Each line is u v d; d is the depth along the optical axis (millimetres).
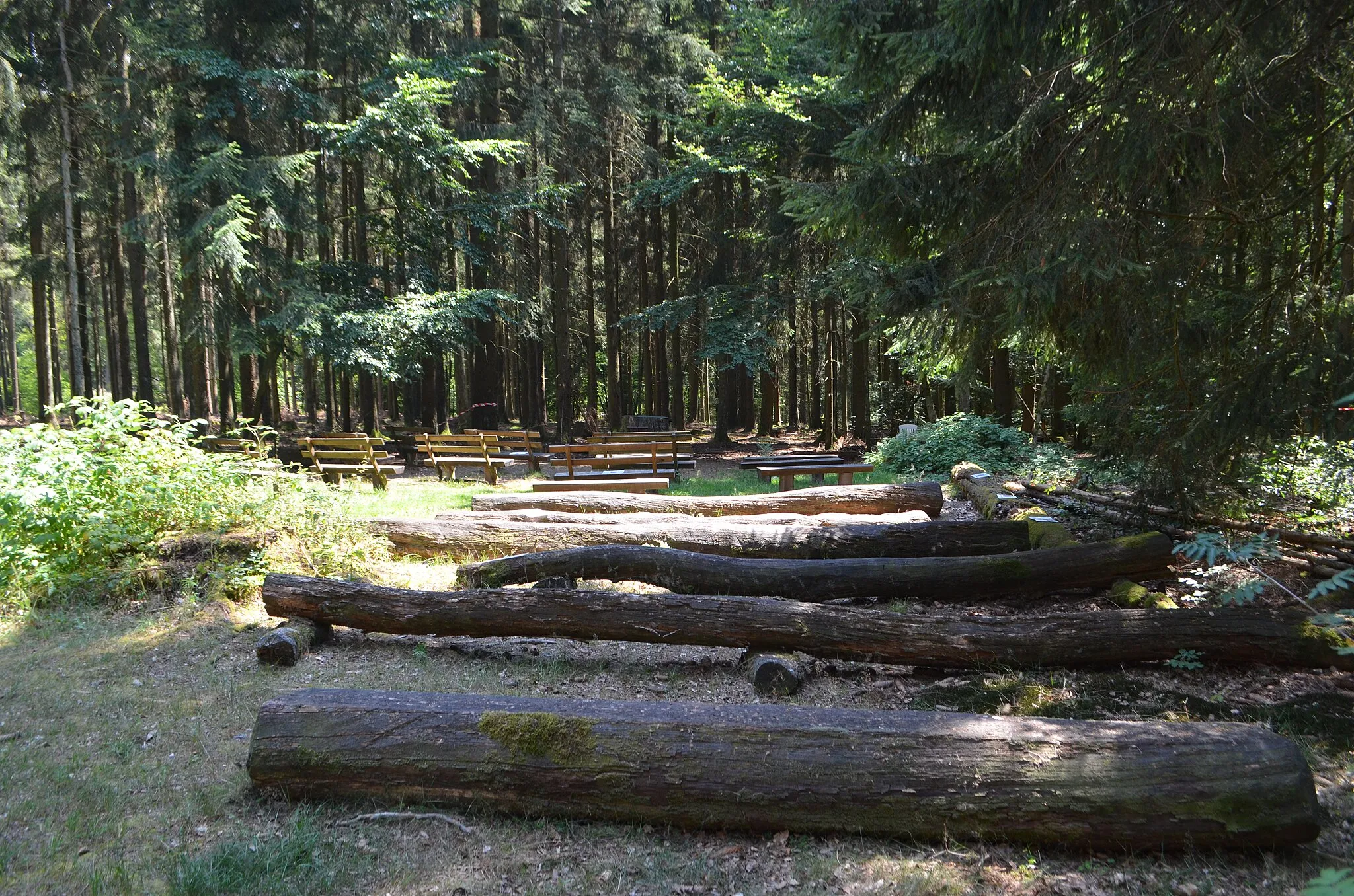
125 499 7109
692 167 20844
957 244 6156
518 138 22172
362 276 21188
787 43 18203
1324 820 3211
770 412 28906
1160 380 6020
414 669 5086
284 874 3031
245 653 5297
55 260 22594
